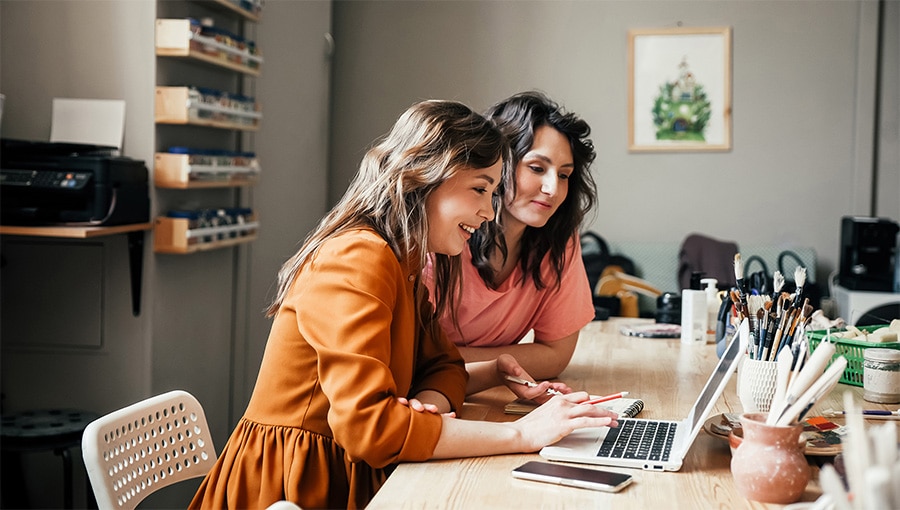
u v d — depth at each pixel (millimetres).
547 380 2117
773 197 5215
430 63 5391
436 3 5371
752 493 1220
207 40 3055
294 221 4594
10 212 2727
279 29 4238
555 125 2004
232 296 3828
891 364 1808
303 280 1538
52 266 3068
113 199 2750
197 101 2998
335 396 1398
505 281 2137
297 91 4574
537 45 5320
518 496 1251
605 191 5324
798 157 5188
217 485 1601
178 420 1728
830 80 5148
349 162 5457
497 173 1608
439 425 1426
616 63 5273
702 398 1524
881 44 5105
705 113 5227
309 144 4824
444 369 1817
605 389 1998
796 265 5031
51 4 3018
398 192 1526
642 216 5305
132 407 1609
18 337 3090
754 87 5203
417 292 1726
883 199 5137
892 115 5113
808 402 1220
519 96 2041
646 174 5289
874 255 4672
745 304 1733
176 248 3006
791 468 1204
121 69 2992
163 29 2963
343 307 1438
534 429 1464
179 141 3203
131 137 2998
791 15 5156
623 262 5027
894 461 842
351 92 5449
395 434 1377
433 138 1547
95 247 3043
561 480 1298
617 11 5258
